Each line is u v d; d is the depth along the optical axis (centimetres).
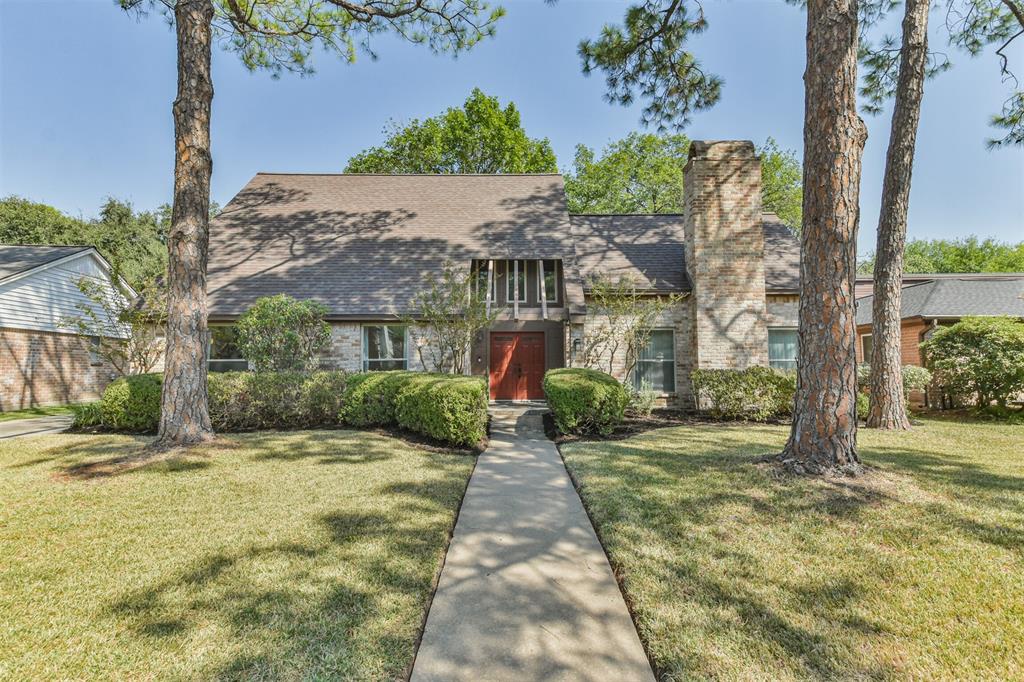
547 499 522
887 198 919
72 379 1761
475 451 765
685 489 507
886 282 916
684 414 1165
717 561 352
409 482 567
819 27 534
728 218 1245
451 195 1652
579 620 289
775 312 1303
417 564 353
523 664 248
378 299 1268
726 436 838
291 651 251
